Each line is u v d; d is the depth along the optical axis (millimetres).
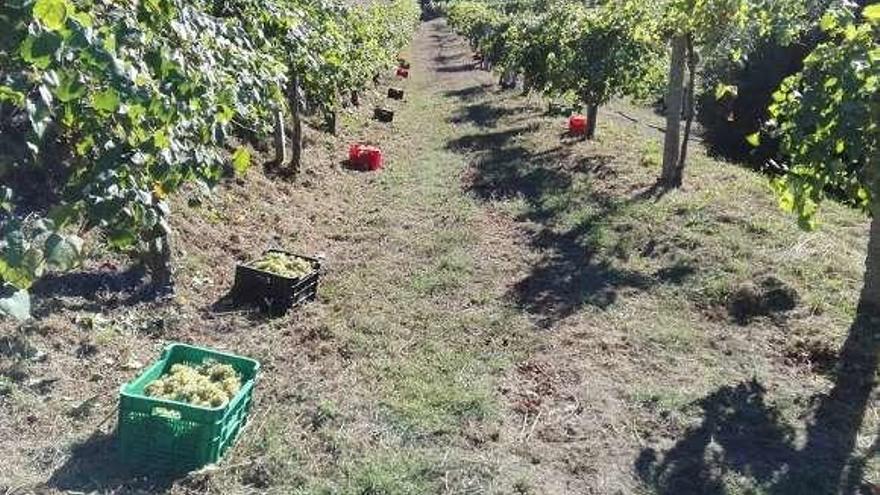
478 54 32375
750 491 4602
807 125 5727
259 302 6641
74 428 4664
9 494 4000
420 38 48469
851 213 9992
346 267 7980
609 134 15031
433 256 8453
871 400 5617
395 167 12836
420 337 6418
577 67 13938
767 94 18484
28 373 5098
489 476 4594
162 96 2725
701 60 10812
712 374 5965
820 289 7242
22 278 2209
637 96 14375
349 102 17688
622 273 7875
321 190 10891
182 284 6832
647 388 5719
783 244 8250
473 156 13734
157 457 4305
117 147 2771
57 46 2182
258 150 11234
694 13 9047
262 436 4766
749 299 7027
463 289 7539
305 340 6188
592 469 4789
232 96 3396
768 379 5891
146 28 2990
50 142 7121
